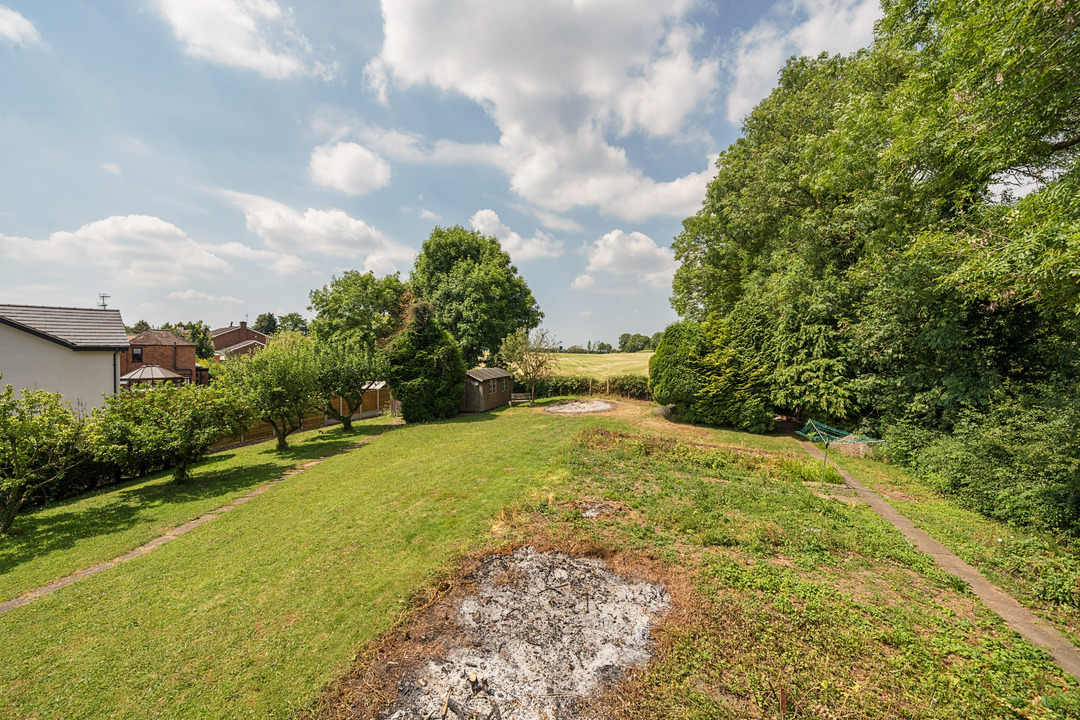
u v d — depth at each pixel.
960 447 8.64
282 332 29.39
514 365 29.47
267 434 19.95
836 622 4.42
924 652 3.97
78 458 10.73
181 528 8.47
